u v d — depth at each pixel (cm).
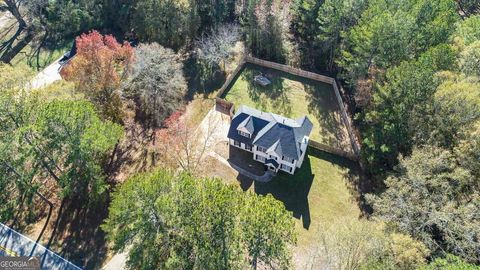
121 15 6259
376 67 4475
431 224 2780
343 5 4925
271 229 2506
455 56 3994
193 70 5622
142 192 2762
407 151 3647
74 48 5878
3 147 3130
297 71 5500
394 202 2988
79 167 3462
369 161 3841
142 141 4572
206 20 5934
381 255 2591
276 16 5425
